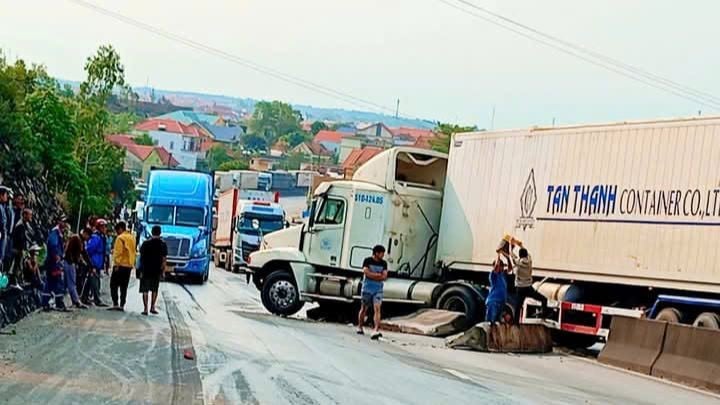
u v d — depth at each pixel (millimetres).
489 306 20547
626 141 20375
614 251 20328
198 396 11055
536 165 22453
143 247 21500
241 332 18875
